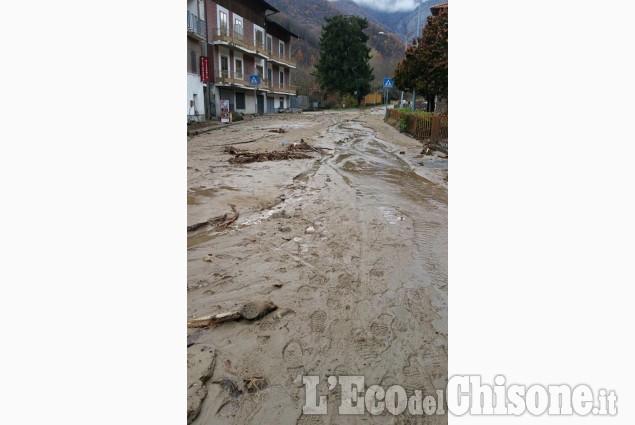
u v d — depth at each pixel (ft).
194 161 39.29
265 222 20.83
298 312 12.32
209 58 96.89
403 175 33.78
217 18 99.35
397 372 9.93
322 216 21.97
